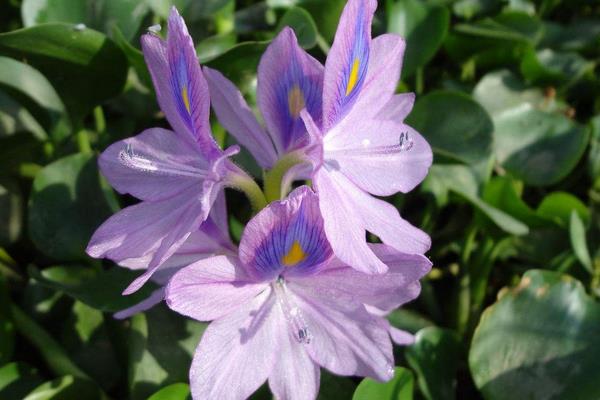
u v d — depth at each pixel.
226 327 0.33
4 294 0.39
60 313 0.41
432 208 0.45
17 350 0.40
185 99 0.32
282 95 0.34
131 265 0.35
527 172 0.48
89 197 0.41
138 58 0.40
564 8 0.57
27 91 0.41
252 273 0.33
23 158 0.43
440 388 0.40
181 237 0.31
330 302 0.34
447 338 0.41
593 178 0.49
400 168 0.34
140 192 0.34
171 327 0.39
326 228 0.32
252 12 0.48
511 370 0.40
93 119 0.47
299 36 0.42
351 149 0.34
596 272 0.45
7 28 0.48
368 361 0.33
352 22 0.31
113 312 0.40
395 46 0.34
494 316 0.41
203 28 0.46
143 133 0.34
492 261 0.45
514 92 0.51
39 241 0.41
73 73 0.41
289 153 0.33
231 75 0.42
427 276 0.47
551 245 0.47
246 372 0.33
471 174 0.44
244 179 0.34
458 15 0.52
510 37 0.48
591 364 0.40
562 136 0.48
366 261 0.32
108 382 0.39
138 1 0.43
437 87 0.52
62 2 0.43
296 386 0.33
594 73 0.54
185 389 0.37
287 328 0.34
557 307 0.41
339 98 0.32
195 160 0.33
